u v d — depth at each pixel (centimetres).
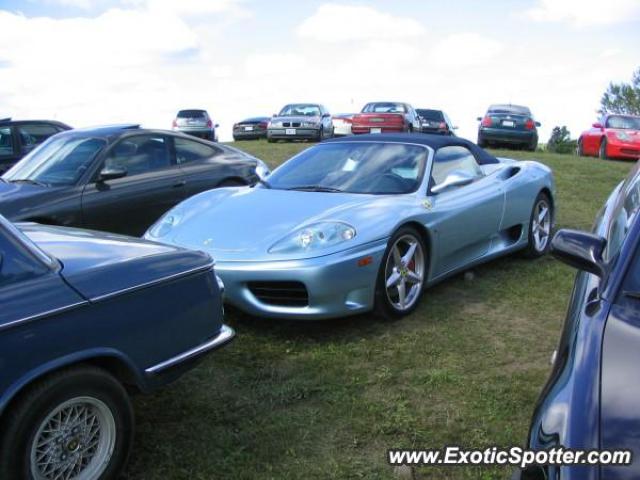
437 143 528
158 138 682
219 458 278
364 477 264
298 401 328
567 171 1200
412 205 456
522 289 515
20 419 219
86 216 593
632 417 169
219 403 326
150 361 264
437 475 267
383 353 386
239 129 2523
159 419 310
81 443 240
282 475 265
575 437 169
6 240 230
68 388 232
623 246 228
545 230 624
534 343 405
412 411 317
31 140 1007
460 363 373
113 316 249
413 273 452
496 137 1744
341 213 430
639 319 200
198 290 286
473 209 507
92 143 638
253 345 399
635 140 1529
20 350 220
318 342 404
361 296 411
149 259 271
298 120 1983
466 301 485
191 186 684
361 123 1872
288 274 393
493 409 318
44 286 231
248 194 497
